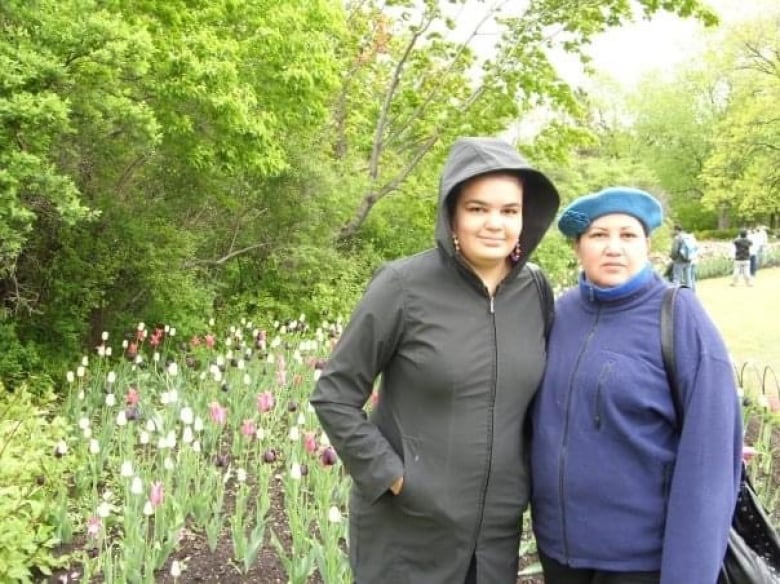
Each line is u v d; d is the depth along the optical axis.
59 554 4.10
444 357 2.21
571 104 14.05
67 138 7.42
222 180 10.45
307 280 12.27
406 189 14.79
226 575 3.90
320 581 3.84
